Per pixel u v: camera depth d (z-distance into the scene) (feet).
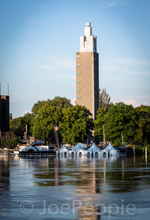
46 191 193.16
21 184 218.38
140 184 216.74
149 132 651.25
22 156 617.62
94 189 198.80
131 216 143.64
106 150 583.17
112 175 265.54
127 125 654.53
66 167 342.64
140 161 426.92
